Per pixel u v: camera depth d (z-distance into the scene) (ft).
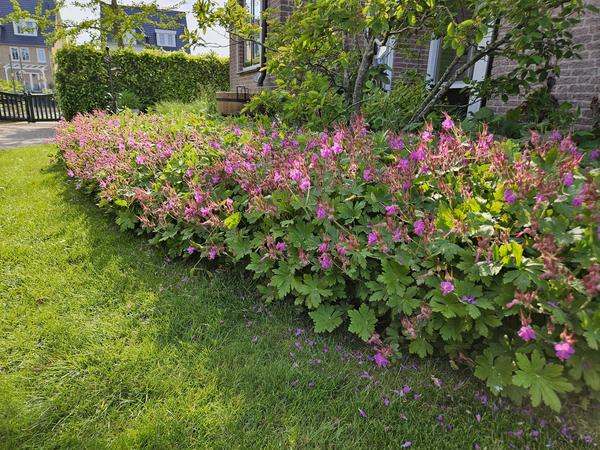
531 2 9.36
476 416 5.11
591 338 4.37
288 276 6.67
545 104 12.12
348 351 6.29
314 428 4.93
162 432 4.82
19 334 6.47
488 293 5.31
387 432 4.90
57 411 5.10
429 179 6.64
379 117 12.34
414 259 5.87
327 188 7.21
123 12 35.76
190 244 8.50
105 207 11.84
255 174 8.27
